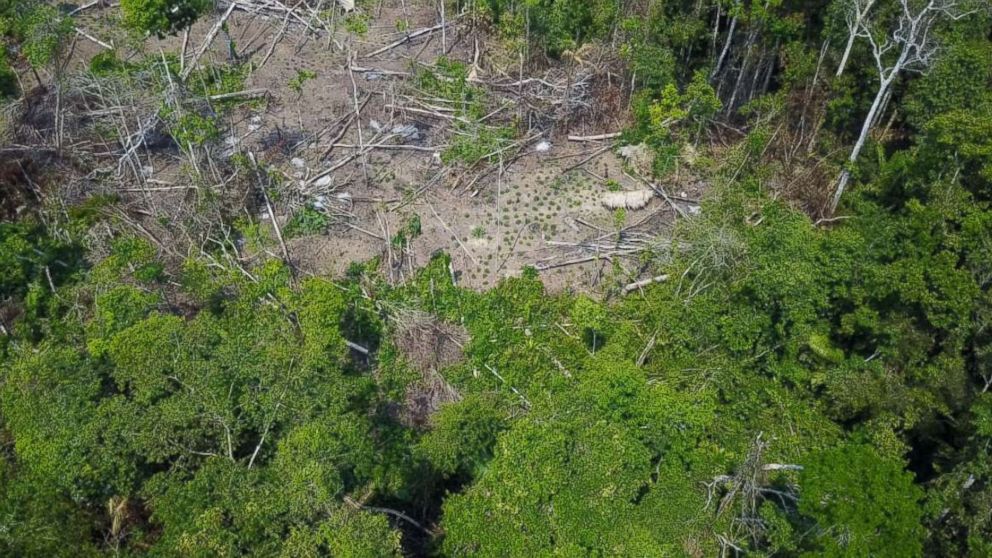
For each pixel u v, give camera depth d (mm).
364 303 22453
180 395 16234
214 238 23750
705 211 25203
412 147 27578
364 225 25094
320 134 27797
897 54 27188
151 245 23219
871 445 18609
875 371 20344
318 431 15453
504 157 27609
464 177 26859
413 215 25500
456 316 22859
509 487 15969
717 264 21719
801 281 20438
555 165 27812
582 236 25531
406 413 20703
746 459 17266
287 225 24672
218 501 14570
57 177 25281
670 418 17172
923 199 23047
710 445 18562
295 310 20344
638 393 17375
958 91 24625
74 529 14484
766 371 21625
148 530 15586
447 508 16578
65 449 15164
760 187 27688
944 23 26922
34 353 18141
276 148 27047
